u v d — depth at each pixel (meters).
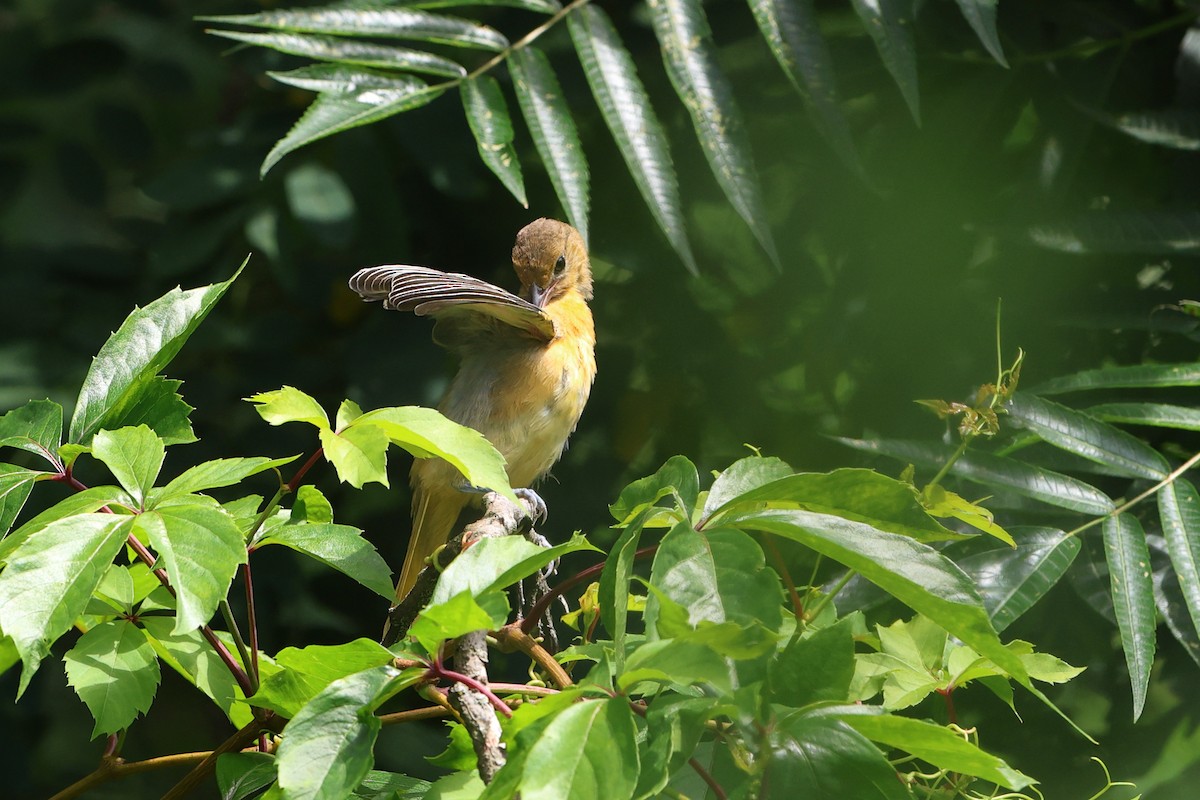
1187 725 7.95
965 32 8.70
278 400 3.72
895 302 8.92
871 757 3.16
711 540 3.19
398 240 9.54
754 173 6.85
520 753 2.84
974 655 4.19
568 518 9.80
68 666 4.04
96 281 10.19
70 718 10.84
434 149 9.38
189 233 9.62
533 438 8.75
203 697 10.69
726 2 9.24
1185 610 6.48
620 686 2.87
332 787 2.97
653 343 10.39
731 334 10.22
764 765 3.10
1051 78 8.63
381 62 6.52
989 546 5.62
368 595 9.95
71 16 10.70
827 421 9.93
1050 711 8.05
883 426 8.98
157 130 10.92
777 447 9.93
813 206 9.49
